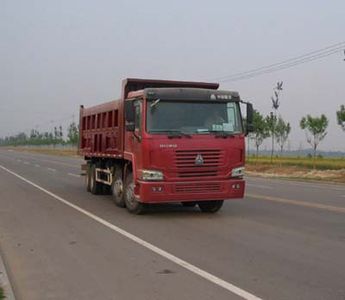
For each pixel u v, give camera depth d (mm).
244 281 7789
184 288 7445
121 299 6992
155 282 7777
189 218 14250
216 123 14164
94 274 8297
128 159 14938
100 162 19609
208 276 8078
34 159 64375
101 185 20438
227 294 7141
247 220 13883
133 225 13039
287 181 32531
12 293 7184
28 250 10125
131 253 9766
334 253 9695
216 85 16609
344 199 19641
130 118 14172
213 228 12562
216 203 15219
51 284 7766
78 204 17406
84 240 11070
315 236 11445
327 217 14461
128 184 15281
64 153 97250
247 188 25562
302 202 18406
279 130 69188
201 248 10180
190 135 13844
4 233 11945
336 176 35531
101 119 18547
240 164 14328
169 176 13750
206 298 6961
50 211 15656
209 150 13945
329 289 7375
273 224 13172
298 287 7469
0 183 26375
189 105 14039
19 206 16875
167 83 16312
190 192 13883
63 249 10188
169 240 11016
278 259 9219
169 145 13711
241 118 14430
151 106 13828
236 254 9633
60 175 33156
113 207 16609
